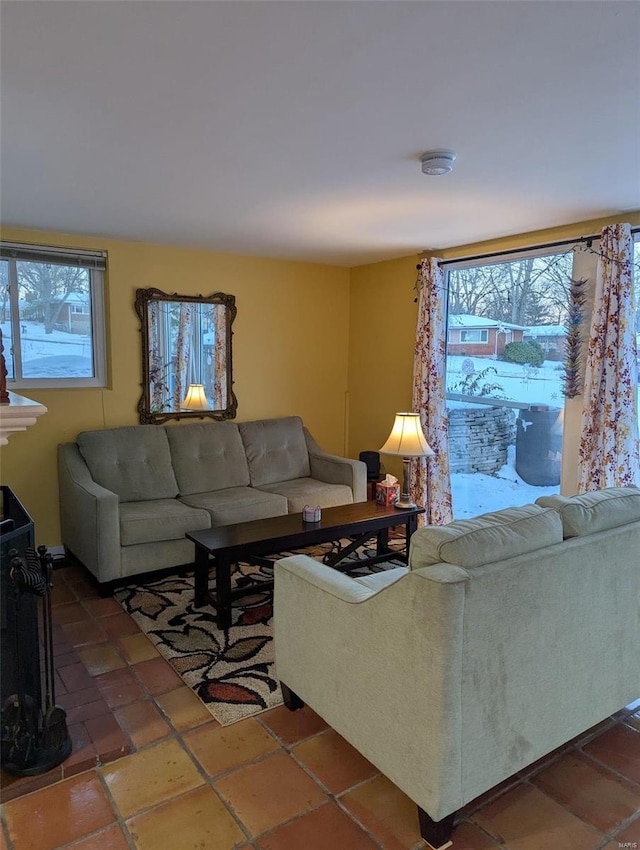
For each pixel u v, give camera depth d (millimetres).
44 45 1518
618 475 3273
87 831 1737
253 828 1753
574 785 1945
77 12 1363
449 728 1594
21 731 1956
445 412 4469
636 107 1919
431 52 1564
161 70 1660
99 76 1696
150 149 2301
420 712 1641
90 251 4027
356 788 1921
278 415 5094
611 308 3258
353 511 3658
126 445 4043
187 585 3572
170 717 2279
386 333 5039
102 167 2518
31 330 3912
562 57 1592
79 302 4094
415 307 4723
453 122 2043
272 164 2482
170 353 4422
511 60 1608
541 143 2244
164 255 4344
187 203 3129
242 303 4773
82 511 3520
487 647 1641
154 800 1858
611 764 2051
